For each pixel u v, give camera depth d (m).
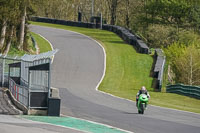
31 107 46.84
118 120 45.59
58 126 39.44
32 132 33.91
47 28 184.88
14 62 67.88
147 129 40.16
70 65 115.25
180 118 51.28
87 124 41.81
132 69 117.50
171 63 134.50
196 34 198.50
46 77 47.94
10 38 117.38
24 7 120.19
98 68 115.00
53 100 46.38
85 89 88.88
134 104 67.62
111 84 100.50
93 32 179.38
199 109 69.19
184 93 88.38
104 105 62.91
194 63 123.75
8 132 32.59
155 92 91.75
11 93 60.94
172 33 194.62
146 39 196.12
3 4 110.19
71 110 53.50
